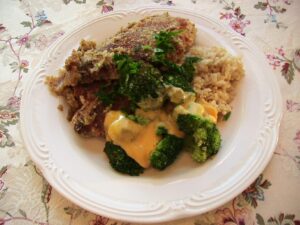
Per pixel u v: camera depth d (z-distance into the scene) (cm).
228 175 24
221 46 31
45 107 29
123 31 31
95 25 33
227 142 26
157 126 26
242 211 24
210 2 37
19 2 38
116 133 26
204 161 25
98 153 27
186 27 31
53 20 36
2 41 35
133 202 23
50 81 30
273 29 34
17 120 30
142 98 27
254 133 26
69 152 26
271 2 36
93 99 28
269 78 28
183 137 27
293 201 24
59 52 31
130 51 28
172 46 29
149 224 23
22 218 25
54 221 24
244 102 28
